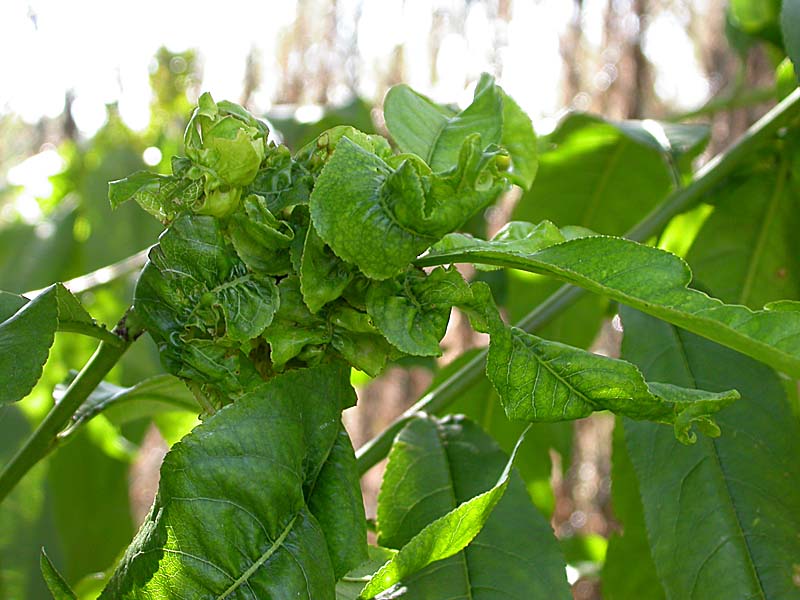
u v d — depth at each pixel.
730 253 0.47
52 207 0.85
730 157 0.46
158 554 0.25
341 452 0.28
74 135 1.10
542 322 0.45
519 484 0.37
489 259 0.27
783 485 0.38
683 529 0.37
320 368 0.27
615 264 0.26
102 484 0.68
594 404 0.28
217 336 0.27
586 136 0.54
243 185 0.27
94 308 0.67
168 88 0.89
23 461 0.33
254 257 0.27
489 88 0.33
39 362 0.28
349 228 0.25
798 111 0.45
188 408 0.39
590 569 0.74
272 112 0.69
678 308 0.25
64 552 0.66
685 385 0.40
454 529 0.28
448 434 0.39
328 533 0.27
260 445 0.26
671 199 0.46
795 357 0.25
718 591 0.36
